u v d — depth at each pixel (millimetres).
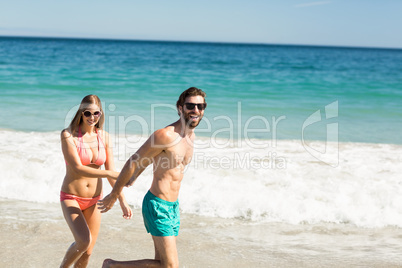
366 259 4297
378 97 18125
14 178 6418
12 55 38312
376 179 6723
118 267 3191
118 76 22891
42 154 7574
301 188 6242
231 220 5375
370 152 8555
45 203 5781
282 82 22547
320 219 5438
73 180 3418
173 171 3154
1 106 13406
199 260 4203
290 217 5453
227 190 6105
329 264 4168
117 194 3203
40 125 10625
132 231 4887
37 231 4770
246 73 26922
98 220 3549
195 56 48312
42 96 15656
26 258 4105
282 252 4449
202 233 4922
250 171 6957
